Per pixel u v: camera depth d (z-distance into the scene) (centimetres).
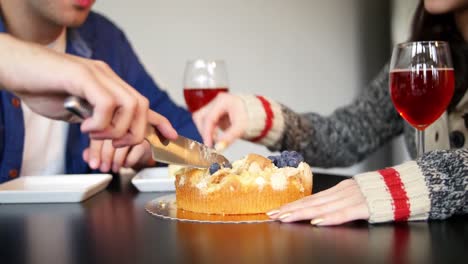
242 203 86
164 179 106
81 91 71
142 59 251
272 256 68
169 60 256
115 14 245
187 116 160
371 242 72
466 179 79
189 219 84
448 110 127
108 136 73
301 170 90
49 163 148
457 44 125
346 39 299
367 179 81
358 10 302
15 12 139
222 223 82
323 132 140
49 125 147
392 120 145
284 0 279
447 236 73
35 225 84
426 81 94
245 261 67
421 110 96
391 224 79
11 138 136
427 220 80
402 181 80
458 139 125
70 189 100
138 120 75
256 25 273
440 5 122
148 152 132
